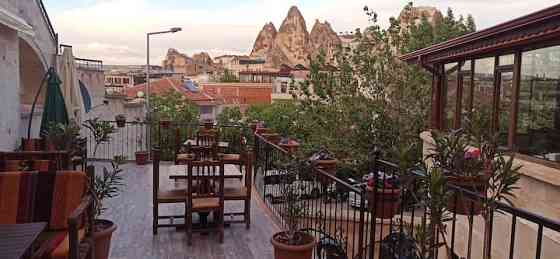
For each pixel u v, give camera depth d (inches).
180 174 207.8
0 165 156.3
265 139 283.7
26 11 313.1
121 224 215.6
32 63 360.5
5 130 242.2
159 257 174.9
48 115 263.3
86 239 128.9
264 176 269.6
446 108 313.0
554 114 187.8
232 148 376.5
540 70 197.0
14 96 258.1
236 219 224.8
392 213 155.3
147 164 394.6
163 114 600.4
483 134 111.5
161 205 251.9
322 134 518.6
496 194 93.3
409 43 557.9
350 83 537.3
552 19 161.8
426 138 312.5
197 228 203.3
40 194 132.7
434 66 322.3
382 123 479.8
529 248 185.0
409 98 512.7
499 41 203.5
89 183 138.6
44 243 121.1
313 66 546.9
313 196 203.2
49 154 167.5
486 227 92.9
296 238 158.6
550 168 184.5
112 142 467.2
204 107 1022.4
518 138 213.0
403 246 131.8
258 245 190.5
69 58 312.3
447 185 99.9
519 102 213.0
